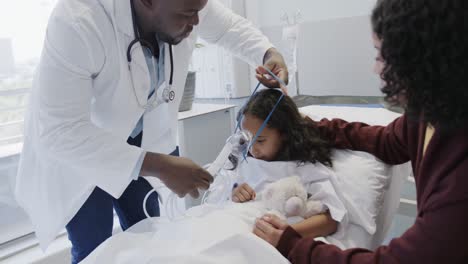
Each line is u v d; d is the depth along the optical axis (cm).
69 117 88
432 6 51
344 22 188
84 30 86
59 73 85
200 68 254
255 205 108
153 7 90
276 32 221
